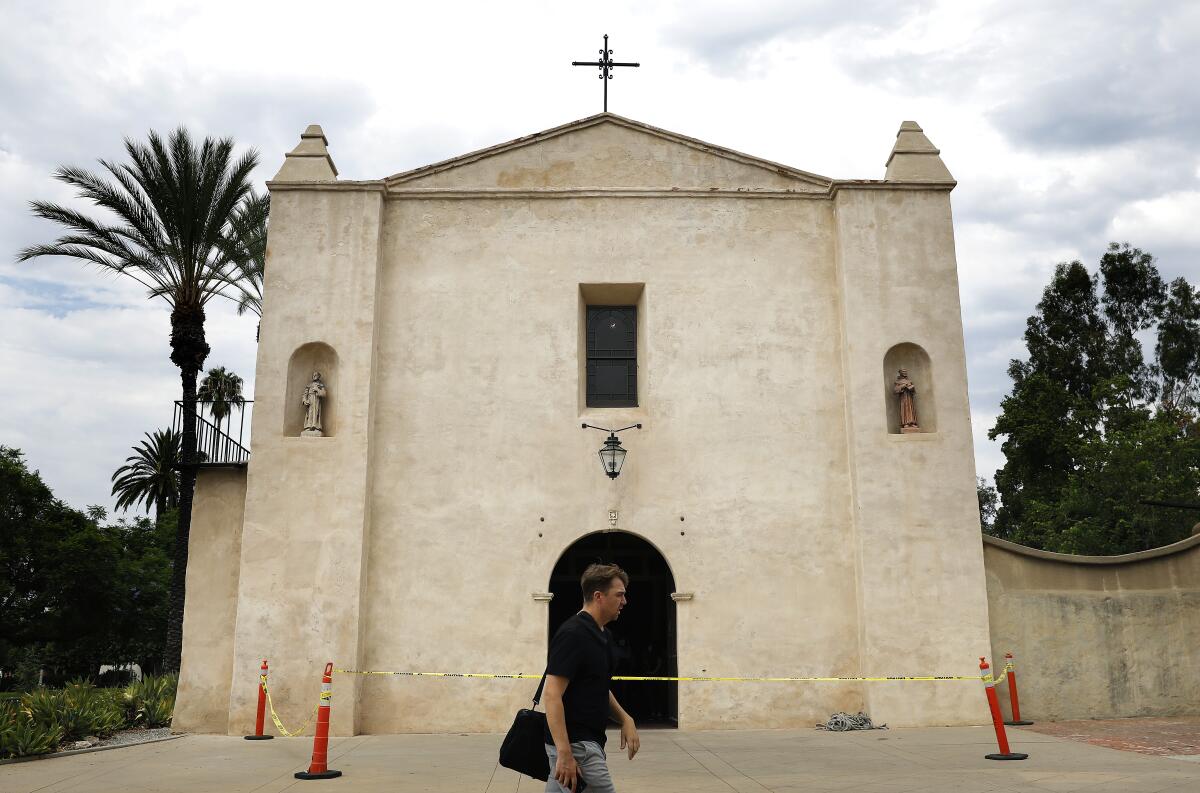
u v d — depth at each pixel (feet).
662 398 49.01
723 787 28.48
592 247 50.88
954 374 48.67
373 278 49.03
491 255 50.65
